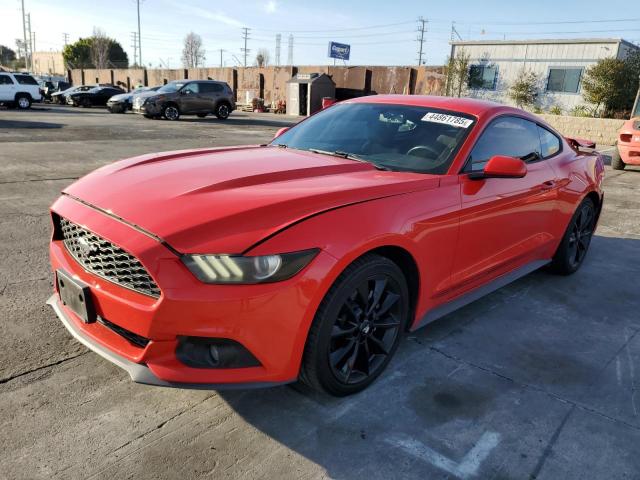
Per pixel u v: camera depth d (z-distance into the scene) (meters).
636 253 5.38
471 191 2.99
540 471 2.15
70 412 2.34
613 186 9.57
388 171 2.90
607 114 25.81
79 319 2.47
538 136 3.96
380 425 2.38
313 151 3.31
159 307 2.00
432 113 3.40
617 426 2.47
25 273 3.89
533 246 3.85
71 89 32.56
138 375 2.10
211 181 2.48
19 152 9.95
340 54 50.50
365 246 2.31
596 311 3.85
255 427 2.32
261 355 2.12
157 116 21.47
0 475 1.96
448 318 3.59
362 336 2.53
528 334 3.41
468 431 2.38
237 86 42.62
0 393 2.44
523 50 28.47
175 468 2.05
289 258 2.09
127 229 2.14
